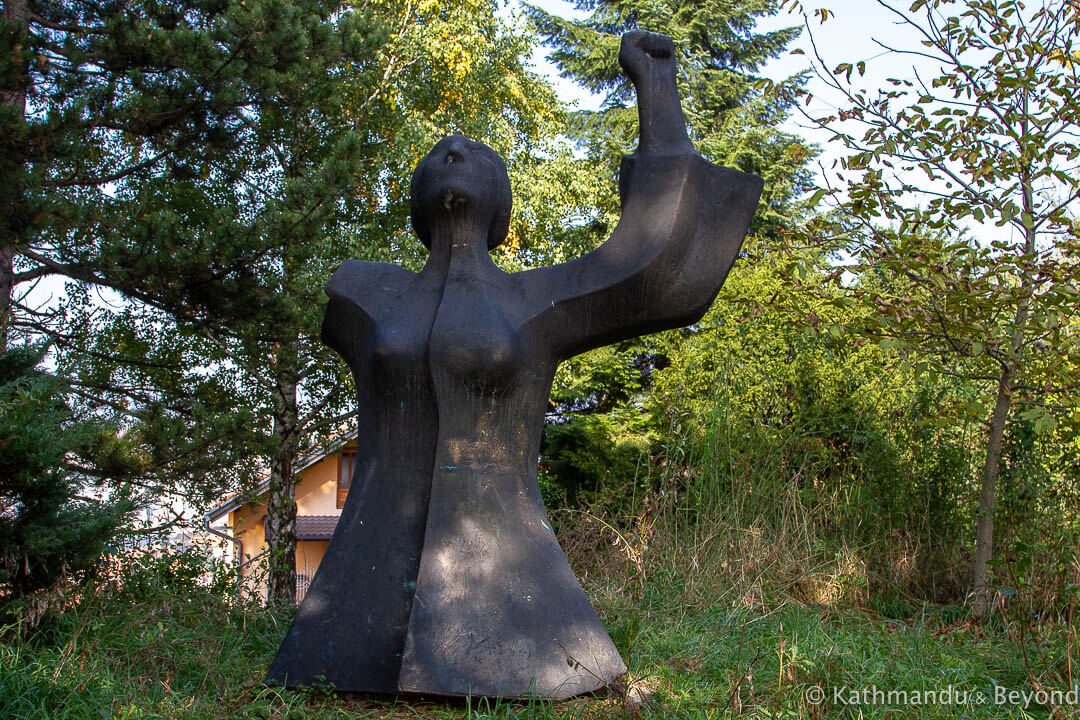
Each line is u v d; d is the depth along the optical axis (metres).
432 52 13.27
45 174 7.62
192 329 10.83
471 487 3.72
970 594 5.29
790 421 7.44
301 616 3.73
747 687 3.65
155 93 8.53
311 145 12.35
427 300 3.98
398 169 13.03
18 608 3.79
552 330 3.89
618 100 18.78
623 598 5.36
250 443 9.05
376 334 3.94
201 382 10.83
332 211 9.20
